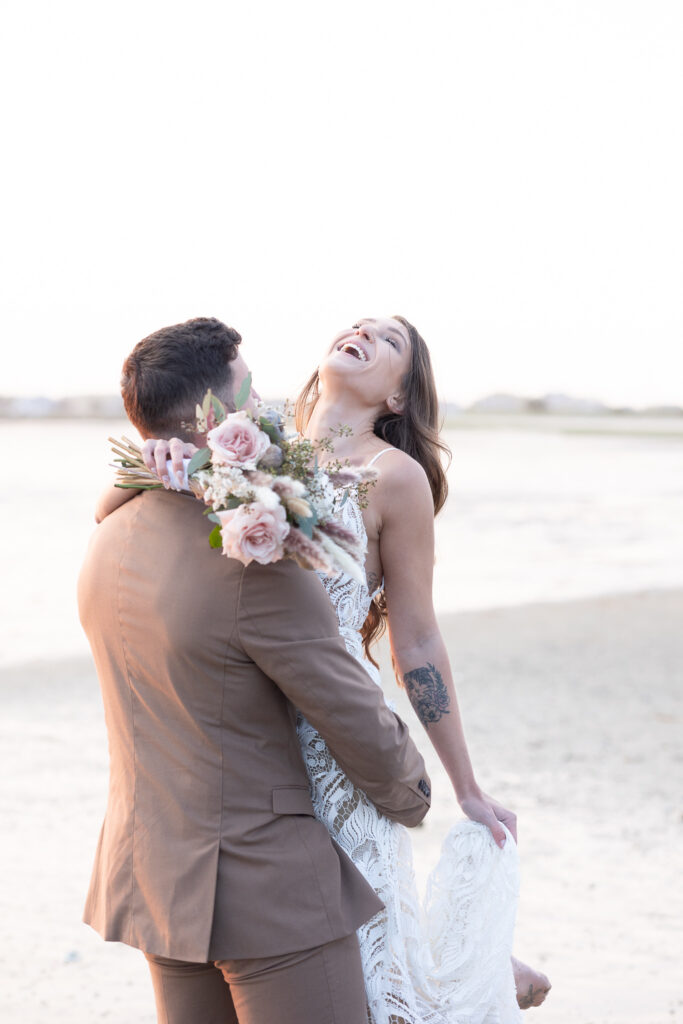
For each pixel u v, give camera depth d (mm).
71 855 5230
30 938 4230
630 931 4129
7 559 19281
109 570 2096
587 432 90062
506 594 14875
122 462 2129
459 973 2316
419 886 4523
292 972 1979
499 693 8633
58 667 10227
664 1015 3373
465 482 37562
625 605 13352
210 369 2096
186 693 1992
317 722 2025
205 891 1957
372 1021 2180
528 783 6172
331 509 1938
